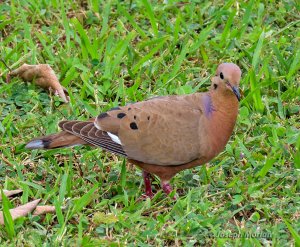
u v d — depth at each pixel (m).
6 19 15.00
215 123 10.99
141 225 10.77
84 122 11.10
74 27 14.75
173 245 10.50
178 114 11.05
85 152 12.20
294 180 11.58
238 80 10.87
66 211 10.96
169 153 10.98
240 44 14.41
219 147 11.12
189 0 15.55
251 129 12.68
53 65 13.96
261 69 13.53
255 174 11.70
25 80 13.60
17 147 12.16
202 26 15.02
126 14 14.67
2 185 11.62
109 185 11.53
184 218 10.77
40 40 14.09
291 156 12.03
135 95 13.29
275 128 12.48
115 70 13.80
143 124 11.00
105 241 10.34
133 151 11.01
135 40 14.73
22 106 13.19
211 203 11.13
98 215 10.78
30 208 10.77
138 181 11.76
